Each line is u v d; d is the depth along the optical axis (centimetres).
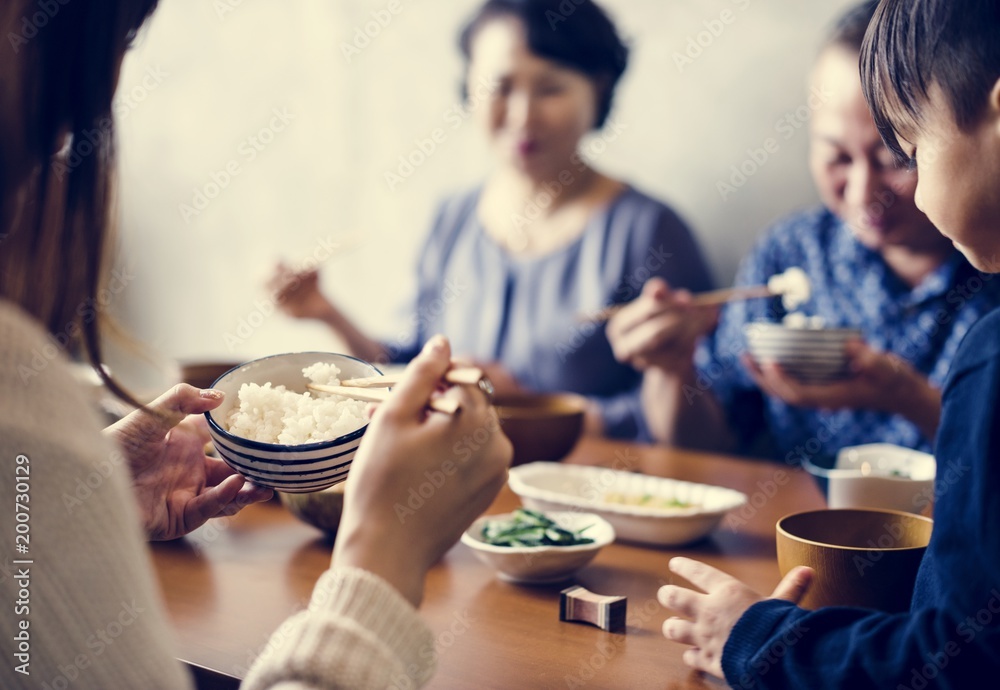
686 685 85
